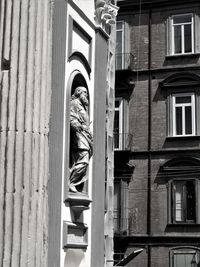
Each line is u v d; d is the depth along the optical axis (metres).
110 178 15.64
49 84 8.83
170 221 29.53
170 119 30.34
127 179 30.48
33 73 8.65
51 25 9.01
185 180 29.70
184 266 29.00
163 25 31.30
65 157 9.69
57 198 9.24
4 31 8.82
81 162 10.02
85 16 10.92
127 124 31.02
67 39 10.01
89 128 10.34
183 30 31.02
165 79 30.59
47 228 8.52
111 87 15.74
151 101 30.83
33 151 8.44
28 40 8.73
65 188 9.60
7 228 8.27
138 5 31.67
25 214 8.27
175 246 29.30
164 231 29.58
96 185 10.98
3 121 8.55
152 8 31.58
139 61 31.33
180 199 29.66
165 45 31.08
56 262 9.12
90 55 11.14
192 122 30.03
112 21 12.08
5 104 8.59
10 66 8.68
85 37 10.98
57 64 9.45
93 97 11.19
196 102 30.06
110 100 15.66
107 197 15.40
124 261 15.04
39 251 8.27
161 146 30.30
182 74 30.33
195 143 29.77
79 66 10.55
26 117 8.52
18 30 8.77
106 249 15.15
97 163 11.12
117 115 31.25
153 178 30.16
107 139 15.49
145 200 30.12
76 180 10.04
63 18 9.79
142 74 31.16
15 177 8.38
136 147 30.67
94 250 10.75
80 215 10.19
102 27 11.77
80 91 10.31
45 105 8.70
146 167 30.36
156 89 30.81
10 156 8.44
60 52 9.60
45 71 8.75
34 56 8.70
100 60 11.55
